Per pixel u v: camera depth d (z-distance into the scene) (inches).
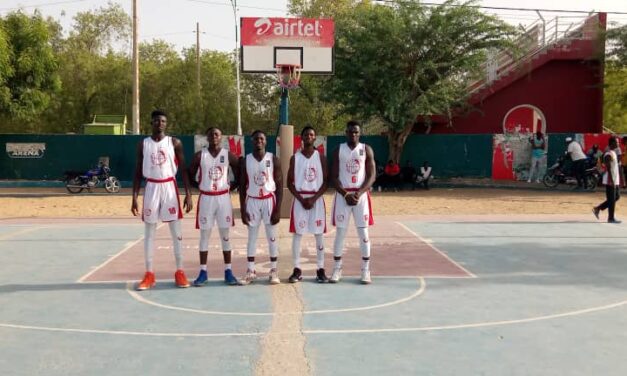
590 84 1114.1
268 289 323.6
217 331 249.6
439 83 1006.4
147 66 1897.1
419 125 1149.7
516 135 1047.0
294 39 628.7
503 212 703.1
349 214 335.3
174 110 1785.2
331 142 1053.2
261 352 223.9
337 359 216.7
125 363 213.5
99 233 534.0
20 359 218.1
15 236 516.7
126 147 1062.4
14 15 1043.9
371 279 347.9
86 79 1793.8
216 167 327.6
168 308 285.7
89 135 1063.0
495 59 1116.5
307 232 334.6
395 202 804.0
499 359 217.8
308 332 247.8
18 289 324.5
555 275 360.5
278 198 331.9
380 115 1033.5
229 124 1857.8
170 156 325.4
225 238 333.4
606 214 681.6
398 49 997.2
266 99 1889.8
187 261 403.2
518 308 286.2
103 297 307.6
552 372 205.8
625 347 231.6
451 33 1002.1
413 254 428.5
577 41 1094.4
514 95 1120.8
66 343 235.6
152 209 320.8
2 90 992.2
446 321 264.7
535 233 530.3
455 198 856.3
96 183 967.0
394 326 256.8
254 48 626.8
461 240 490.6
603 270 375.2
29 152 1067.9
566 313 278.7
